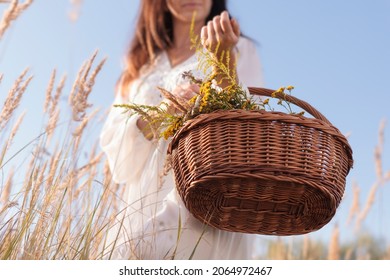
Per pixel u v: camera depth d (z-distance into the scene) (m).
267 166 1.85
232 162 1.86
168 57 2.59
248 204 1.93
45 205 2.11
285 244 3.13
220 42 2.06
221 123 1.88
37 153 2.19
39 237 2.06
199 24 2.65
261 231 1.98
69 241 2.06
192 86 2.13
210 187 1.92
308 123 1.87
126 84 2.64
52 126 2.24
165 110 2.09
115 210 2.28
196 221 2.09
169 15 2.66
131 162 2.33
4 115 2.14
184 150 1.95
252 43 2.61
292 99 2.06
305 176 1.85
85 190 2.21
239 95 1.98
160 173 2.20
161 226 2.09
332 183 1.87
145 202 2.27
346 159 1.95
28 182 2.14
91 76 2.25
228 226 1.98
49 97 2.26
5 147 2.16
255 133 1.87
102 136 2.42
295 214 1.94
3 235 2.05
